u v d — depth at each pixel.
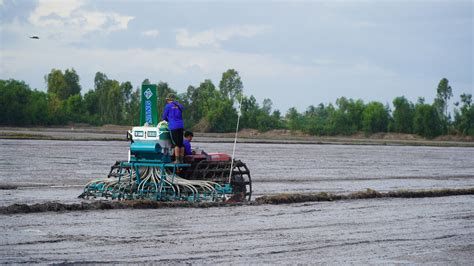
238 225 19.61
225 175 24.17
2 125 131.25
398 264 15.67
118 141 72.62
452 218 22.89
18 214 20.03
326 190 31.02
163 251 15.79
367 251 16.83
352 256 16.19
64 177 32.34
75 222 19.05
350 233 19.11
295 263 15.20
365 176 40.78
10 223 18.52
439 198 29.11
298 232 18.91
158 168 23.17
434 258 16.44
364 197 27.91
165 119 23.39
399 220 21.94
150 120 23.61
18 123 134.00
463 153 81.44
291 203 25.22
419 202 27.22
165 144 23.09
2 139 66.38
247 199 25.73
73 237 16.95
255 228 19.23
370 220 21.69
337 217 22.02
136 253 15.48
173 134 23.11
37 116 136.25
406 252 16.95
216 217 20.84
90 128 136.25
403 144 108.12
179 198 23.22
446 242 18.47
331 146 88.31
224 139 95.38
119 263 14.52
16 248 15.54
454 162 61.09
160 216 20.58
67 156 46.47
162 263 14.67
